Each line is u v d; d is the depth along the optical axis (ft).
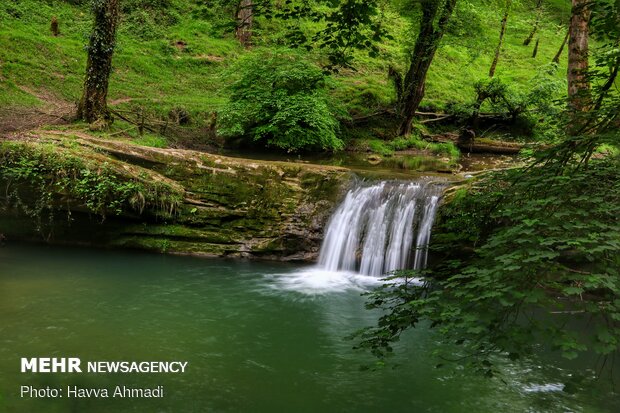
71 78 56.24
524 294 10.69
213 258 33.24
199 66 70.49
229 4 23.71
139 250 33.27
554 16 95.91
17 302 23.67
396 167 46.60
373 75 73.26
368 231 33.14
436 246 15.71
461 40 56.34
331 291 28.81
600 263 11.11
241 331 22.68
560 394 18.15
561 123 14.51
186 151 35.19
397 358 20.65
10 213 31.81
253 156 48.42
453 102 69.31
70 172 31.24
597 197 11.41
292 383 18.31
